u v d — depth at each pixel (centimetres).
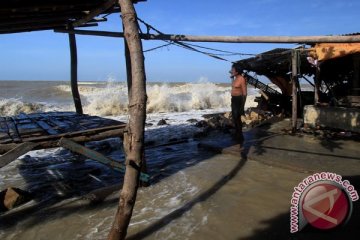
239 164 824
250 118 1533
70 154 1020
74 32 805
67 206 618
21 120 845
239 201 593
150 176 755
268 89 1783
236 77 974
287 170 757
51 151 1067
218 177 729
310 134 1181
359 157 845
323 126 1228
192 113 2027
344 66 1517
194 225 518
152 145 1092
